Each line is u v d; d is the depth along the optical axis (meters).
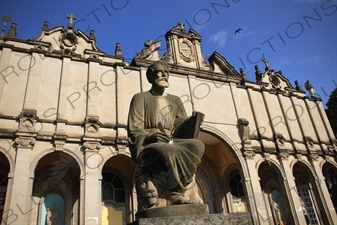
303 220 24.52
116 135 21.08
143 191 4.54
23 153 17.55
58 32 24.55
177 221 3.77
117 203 22.08
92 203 17.91
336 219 26.42
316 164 28.97
